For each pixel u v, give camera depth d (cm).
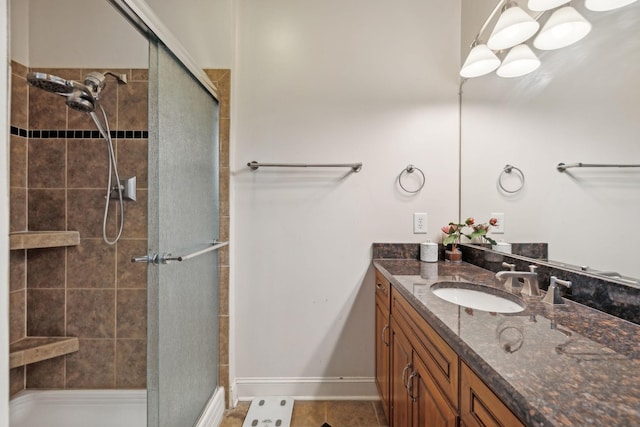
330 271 177
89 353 156
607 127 86
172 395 113
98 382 156
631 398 45
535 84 120
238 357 176
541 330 73
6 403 42
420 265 158
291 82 175
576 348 63
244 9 175
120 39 158
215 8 167
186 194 126
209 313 155
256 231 176
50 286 155
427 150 177
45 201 155
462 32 175
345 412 164
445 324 77
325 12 176
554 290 95
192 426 131
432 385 88
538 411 43
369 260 177
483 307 114
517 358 58
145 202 158
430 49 176
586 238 94
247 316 176
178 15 167
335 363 177
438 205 177
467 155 169
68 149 155
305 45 176
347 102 176
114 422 152
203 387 146
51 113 154
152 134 102
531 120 121
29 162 154
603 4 88
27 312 154
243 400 174
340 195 176
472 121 165
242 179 175
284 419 158
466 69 141
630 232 79
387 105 176
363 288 177
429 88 176
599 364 56
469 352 62
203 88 147
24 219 153
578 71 98
